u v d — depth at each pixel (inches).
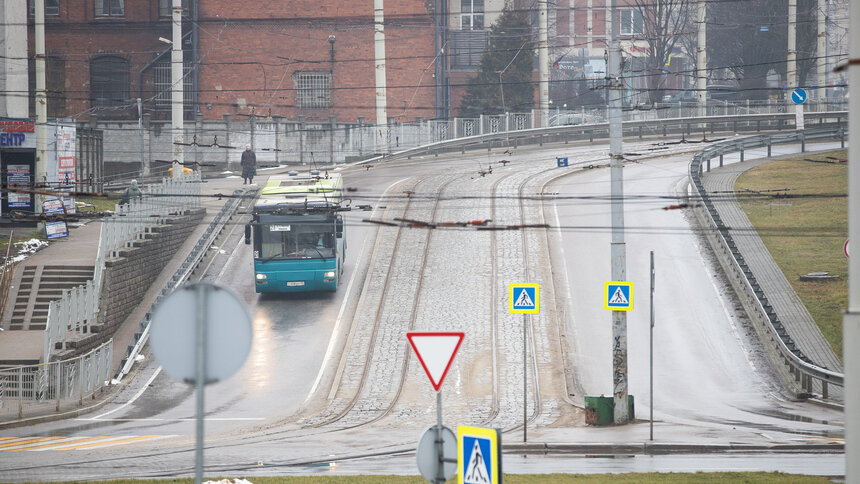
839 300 5374.0
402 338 5196.9
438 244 6712.6
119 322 5521.7
